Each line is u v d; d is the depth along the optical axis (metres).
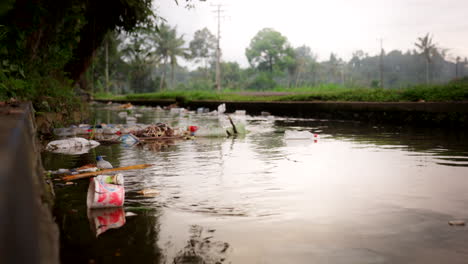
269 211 2.90
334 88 34.00
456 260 2.00
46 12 7.61
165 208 2.98
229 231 2.46
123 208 2.97
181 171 4.50
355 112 12.79
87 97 37.50
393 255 2.07
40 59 10.19
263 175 4.27
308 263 1.96
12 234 0.63
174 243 2.24
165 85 90.12
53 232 1.34
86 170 4.55
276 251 2.12
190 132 8.91
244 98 22.00
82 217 2.73
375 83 81.19
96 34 14.90
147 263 1.95
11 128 1.20
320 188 3.65
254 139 7.94
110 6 13.88
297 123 12.04
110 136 8.38
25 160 1.04
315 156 5.62
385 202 3.15
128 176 4.21
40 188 1.57
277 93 32.31
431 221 2.66
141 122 12.60
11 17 6.75
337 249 2.15
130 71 74.69
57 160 5.30
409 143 6.97
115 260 1.98
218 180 4.01
